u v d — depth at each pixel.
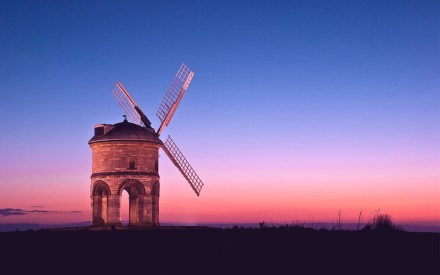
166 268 32.28
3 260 33.78
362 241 37.47
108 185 53.41
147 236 39.84
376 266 32.25
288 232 40.44
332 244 36.81
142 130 55.09
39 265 32.91
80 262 33.56
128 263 33.31
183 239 38.66
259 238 38.53
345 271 31.47
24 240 38.72
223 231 41.38
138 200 54.09
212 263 33.19
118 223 53.00
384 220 41.44
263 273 31.33
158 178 55.59
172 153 59.44
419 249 35.38
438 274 30.61
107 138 53.66
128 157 53.72
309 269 31.94
